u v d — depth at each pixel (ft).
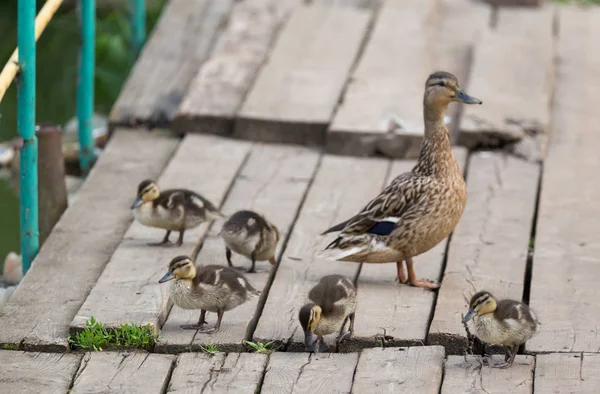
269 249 41.57
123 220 47.19
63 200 48.98
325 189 49.83
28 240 44.47
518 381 34.14
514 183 50.62
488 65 62.85
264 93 57.77
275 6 70.85
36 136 47.21
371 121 54.29
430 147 40.11
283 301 39.75
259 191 49.80
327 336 37.58
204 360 35.91
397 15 69.00
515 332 34.09
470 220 46.62
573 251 43.91
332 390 34.19
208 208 44.21
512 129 54.29
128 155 54.54
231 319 38.32
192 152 53.72
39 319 38.78
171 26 70.33
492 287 40.75
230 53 63.77
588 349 36.17
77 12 79.56
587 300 39.75
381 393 33.76
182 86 62.18
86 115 56.03
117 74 74.90
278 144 55.26
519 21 72.23
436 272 42.11
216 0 74.08
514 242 44.65
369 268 42.50
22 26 42.57
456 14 74.13
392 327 37.58
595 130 57.52
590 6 79.56
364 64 61.46
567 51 68.44
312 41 64.64
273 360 35.94
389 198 39.96
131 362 35.94
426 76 60.39
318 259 43.19
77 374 35.37
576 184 50.75
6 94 70.85
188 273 36.47
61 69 74.84
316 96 57.62
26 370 35.68
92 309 38.52
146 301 39.06
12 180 58.90
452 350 36.78
